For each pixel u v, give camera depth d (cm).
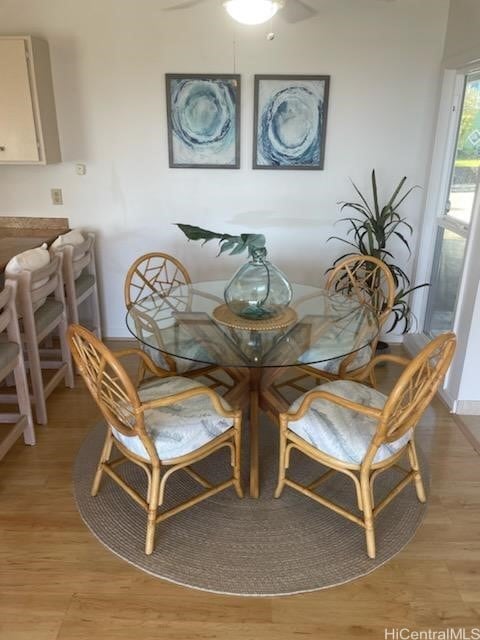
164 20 311
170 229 357
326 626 158
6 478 223
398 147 336
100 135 335
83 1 307
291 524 198
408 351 367
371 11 308
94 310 354
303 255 361
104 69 321
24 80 296
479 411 279
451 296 326
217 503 208
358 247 336
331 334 219
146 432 169
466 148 307
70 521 199
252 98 325
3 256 272
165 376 235
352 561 181
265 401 243
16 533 193
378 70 320
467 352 268
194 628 157
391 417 161
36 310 269
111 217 355
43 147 312
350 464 176
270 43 315
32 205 353
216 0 306
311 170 341
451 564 180
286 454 200
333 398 168
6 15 311
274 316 230
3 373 216
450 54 302
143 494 214
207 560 181
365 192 346
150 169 343
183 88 322
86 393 299
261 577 174
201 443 183
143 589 170
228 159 338
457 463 237
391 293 264
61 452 242
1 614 161
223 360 195
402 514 203
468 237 270
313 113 326
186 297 263
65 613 161
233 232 357
